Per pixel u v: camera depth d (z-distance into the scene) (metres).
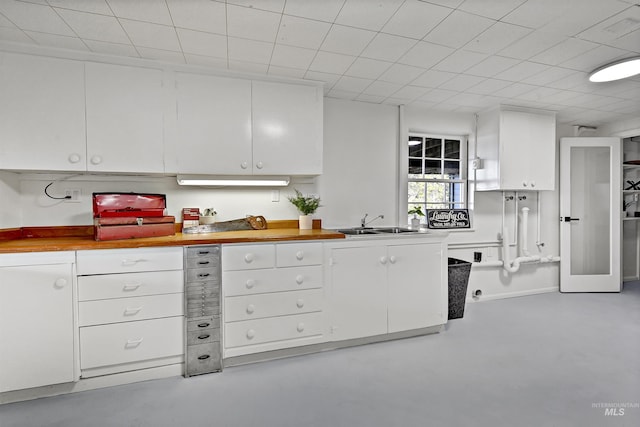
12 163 2.06
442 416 1.75
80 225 2.51
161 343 2.12
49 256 1.90
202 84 2.46
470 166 3.85
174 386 2.05
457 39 2.11
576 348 2.55
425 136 3.76
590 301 3.81
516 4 1.74
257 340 2.33
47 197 2.43
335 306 2.53
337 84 2.87
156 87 2.36
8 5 1.68
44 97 2.12
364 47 2.20
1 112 2.04
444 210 3.74
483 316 3.31
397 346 2.62
